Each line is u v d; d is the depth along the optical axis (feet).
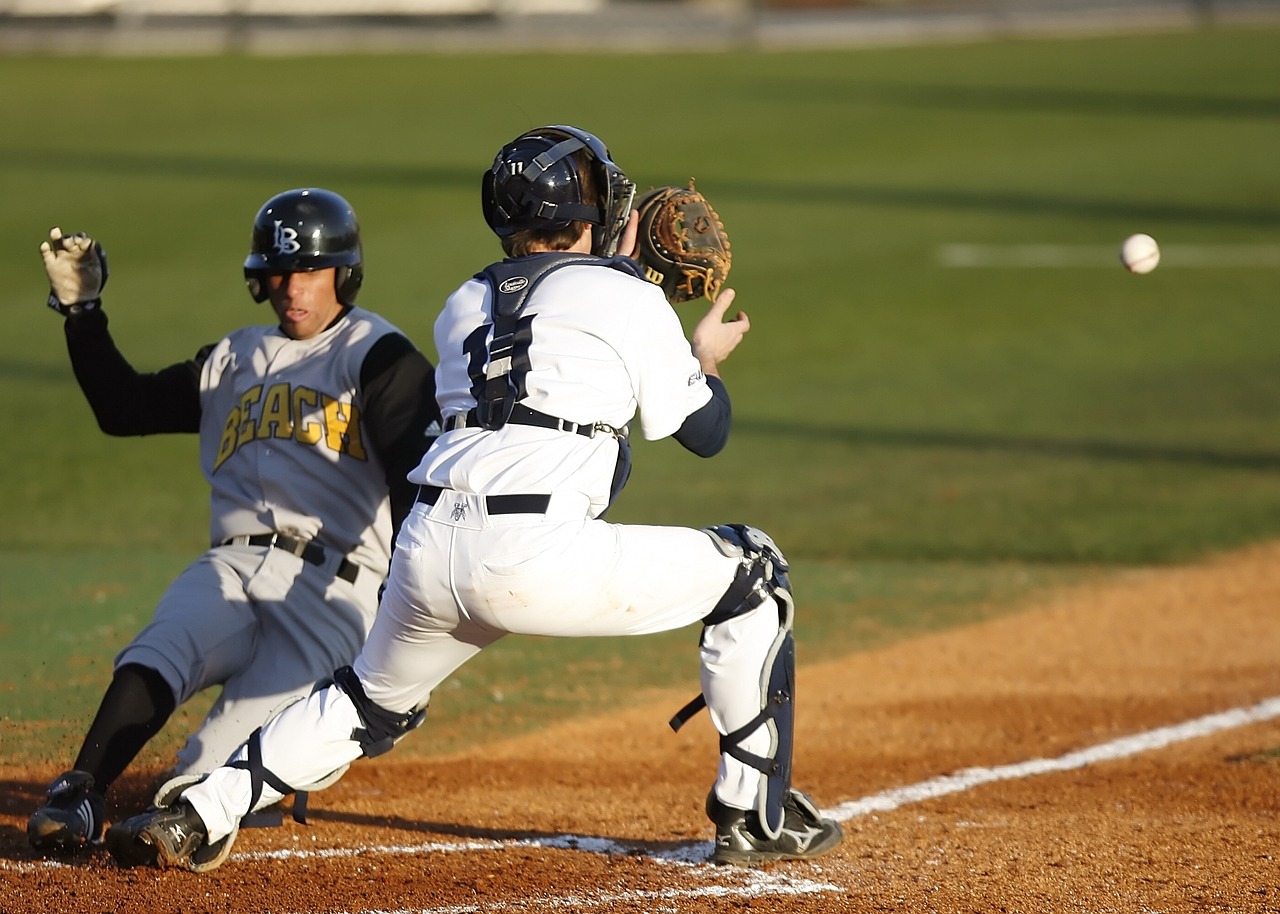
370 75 289.53
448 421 40.55
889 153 235.81
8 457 107.24
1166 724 64.08
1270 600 82.99
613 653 75.31
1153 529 95.50
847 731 63.36
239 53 309.42
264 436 48.78
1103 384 132.05
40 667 65.51
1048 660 73.26
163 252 168.14
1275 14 394.52
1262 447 114.11
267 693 47.26
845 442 115.03
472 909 41.73
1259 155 237.04
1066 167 229.04
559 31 342.64
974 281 168.45
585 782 56.54
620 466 40.78
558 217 41.22
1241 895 43.55
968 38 368.68
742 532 42.93
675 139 240.12
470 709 65.92
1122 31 380.78
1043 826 50.67
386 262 166.50
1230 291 165.37
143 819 42.29
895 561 89.20
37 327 142.72
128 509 96.53
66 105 254.68
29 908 41.16
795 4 371.97
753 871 45.24
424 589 39.17
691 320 150.41
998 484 104.78
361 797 53.78
